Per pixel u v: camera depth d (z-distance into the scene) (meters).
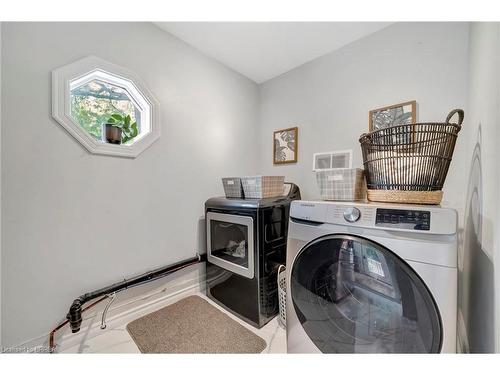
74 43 1.22
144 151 1.53
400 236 0.72
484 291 0.81
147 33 1.53
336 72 1.83
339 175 1.09
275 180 1.65
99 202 1.33
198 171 1.88
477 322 0.88
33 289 1.11
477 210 0.94
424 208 0.71
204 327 1.41
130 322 1.45
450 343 0.65
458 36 1.27
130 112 1.56
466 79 1.23
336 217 0.87
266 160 2.40
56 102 1.15
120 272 1.42
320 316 0.93
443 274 0.65
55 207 1.17
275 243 1.50
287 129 2.18
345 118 1.77
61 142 1.18
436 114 1.34
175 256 1.72
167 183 1.66
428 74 1.37
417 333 0.71
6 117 1.03
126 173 1.44
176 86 1.71
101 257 1.34
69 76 1.19
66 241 1.21
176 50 1.70
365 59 1.66
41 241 1.13
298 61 2.02
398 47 1.49
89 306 1.26
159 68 1.60
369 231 0.79
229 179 1.75
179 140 1.74
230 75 2.13
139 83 1.47
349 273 0.84
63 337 1.21
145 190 1.54
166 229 1.66
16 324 1.07
